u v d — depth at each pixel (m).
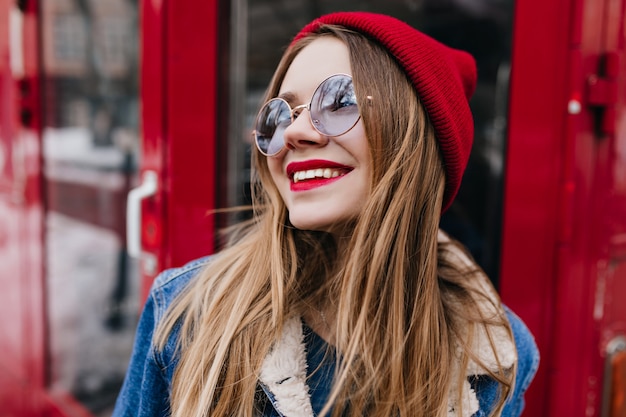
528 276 1.39
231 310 0.87
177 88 1.33
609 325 1.51
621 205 1.50
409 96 0.84
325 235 0.98
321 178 0.84
